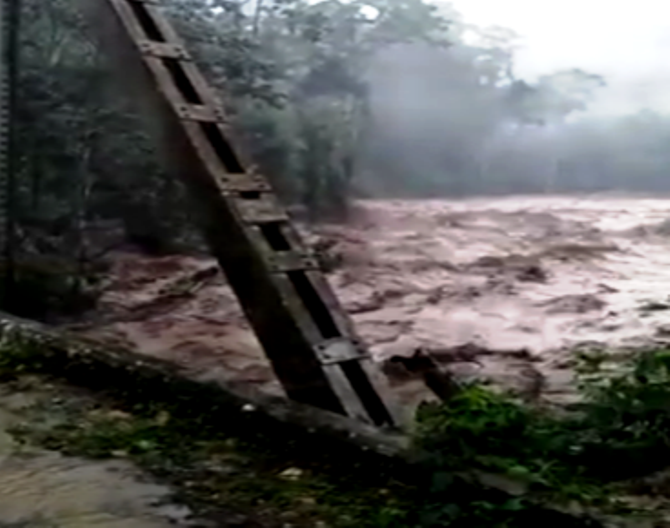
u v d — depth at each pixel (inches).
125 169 304.8
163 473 152.9
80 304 289.4
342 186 503.8
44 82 285.4
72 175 295.4
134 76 206.7
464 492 134.7
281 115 435.2
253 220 183.2
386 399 165.8
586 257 454.9
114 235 321.1
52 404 187.6
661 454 150.0
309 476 150.8
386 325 294.0
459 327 290.7
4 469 154.7
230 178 188.5
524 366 237.3
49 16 281.7
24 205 282.7
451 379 177.8
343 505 139.6
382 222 519.2
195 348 252.4
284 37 454.6
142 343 256.5
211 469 154.6
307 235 443.8
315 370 167.3
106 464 157.2
